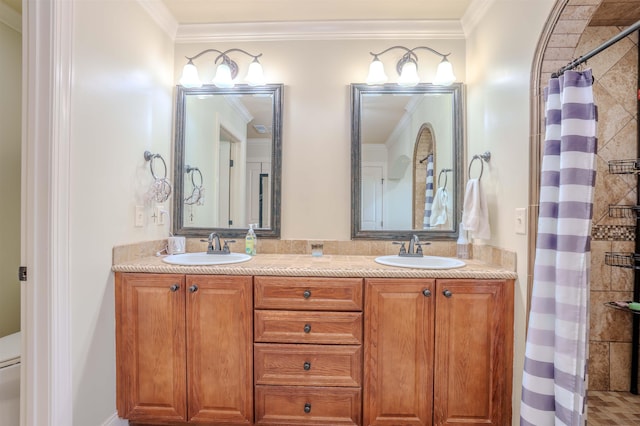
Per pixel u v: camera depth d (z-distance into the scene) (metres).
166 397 1.59
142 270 1.58
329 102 2.15
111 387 1.57
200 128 2.21
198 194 2.20
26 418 1.26
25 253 1.27
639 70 2.04
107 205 1.56
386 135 2.13
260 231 2.14
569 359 1.20
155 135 1.98
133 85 1.76
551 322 1.27
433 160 2.12
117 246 1.62
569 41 1.35
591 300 2.09
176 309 1.58
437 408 1.53
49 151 1.26
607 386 2.08
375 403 1.54
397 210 2.11
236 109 2.18
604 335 2.08
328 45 2.15
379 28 2.11
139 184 1.82
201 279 1.57
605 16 1.98
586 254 1.19
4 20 1.88
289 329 1.56
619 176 2.06
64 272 1.30
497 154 1.72
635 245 2.04
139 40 1.82
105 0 1.54
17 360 1.46
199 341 1.58
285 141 2.16
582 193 1.19
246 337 1.57
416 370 1.53
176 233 2.16
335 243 2.12
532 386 1.29
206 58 2.20
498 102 1.72
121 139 1.66
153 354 1.59
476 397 1.52
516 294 1.51
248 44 2.18
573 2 1.24
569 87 1.20
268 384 1.57
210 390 1.58
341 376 1.55
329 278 1.55
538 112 1.41
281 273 1.55
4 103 1.89
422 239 2.10
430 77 2.13
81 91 1.39
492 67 1.78
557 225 1.24
